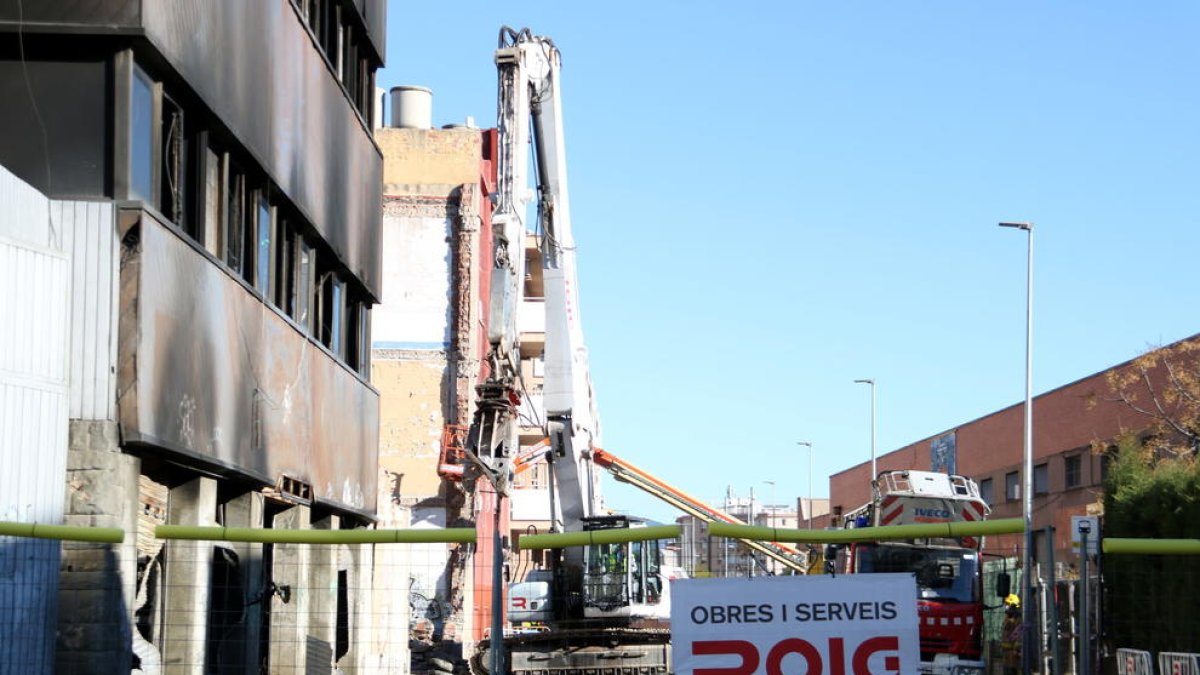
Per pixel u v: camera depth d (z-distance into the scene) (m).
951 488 29.16
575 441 27.33
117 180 16.33
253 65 20.97
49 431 15.38
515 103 25.08
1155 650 22.86
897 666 11.79
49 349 15.48
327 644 25.06
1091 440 50.78
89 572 15.42
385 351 51.69
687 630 11.84
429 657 42.09
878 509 28.92
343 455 27.39
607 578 28.22
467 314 51.78
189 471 19.14
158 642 18.67
